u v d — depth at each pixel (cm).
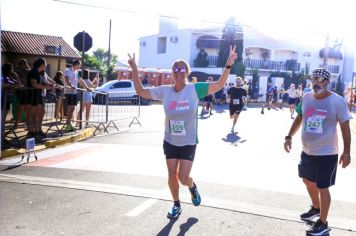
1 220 502
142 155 927
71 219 510
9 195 601
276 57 4997
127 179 706
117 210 546
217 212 548
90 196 603
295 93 2245
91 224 495
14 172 743
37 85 1024
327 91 477
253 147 1097
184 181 503
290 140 535
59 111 1294
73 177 713
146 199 593
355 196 657
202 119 1900
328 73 471
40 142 1019
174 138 502
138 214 532
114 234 467
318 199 520
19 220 503
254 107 3181
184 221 511
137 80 517
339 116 471
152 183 682
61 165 810
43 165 807
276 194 644
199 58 4631
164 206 565
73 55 3391
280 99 3216
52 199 586
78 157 894
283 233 484
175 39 4850
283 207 580
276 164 877
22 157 850
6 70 1070
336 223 523
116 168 790
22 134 1085
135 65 521
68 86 1169
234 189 664
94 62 4350
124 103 2205
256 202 598
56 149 988
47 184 662
